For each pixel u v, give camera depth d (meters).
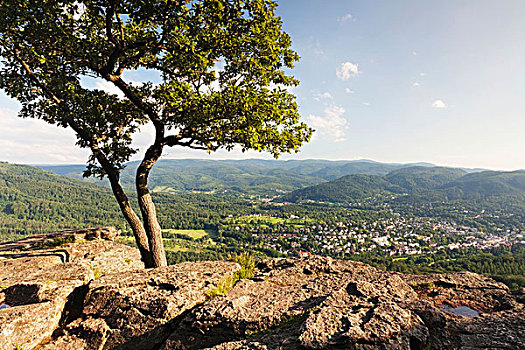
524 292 5.04
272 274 6.31
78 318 5.00
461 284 5.66
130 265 9.53
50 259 7.98
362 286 4.73
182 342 4.14
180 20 6.78
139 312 4.70
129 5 6.93
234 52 7.79
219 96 7.50
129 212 9.03
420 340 3.29
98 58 8.07
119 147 9.11
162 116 8.81
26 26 7.30
